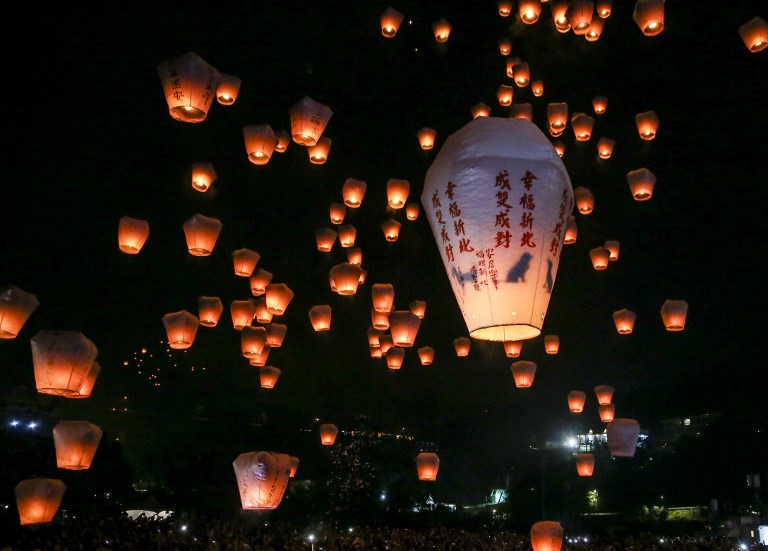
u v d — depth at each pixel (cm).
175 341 1221
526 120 521
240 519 2078
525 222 486
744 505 3031
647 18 1030
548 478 3198
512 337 516
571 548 1675
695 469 3219
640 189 1227
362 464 2541
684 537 2017
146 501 2144
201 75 847
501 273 486
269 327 1480
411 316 1248
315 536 1758
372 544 1620
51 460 1666
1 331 903
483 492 3506
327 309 1443
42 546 1208
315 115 1051
